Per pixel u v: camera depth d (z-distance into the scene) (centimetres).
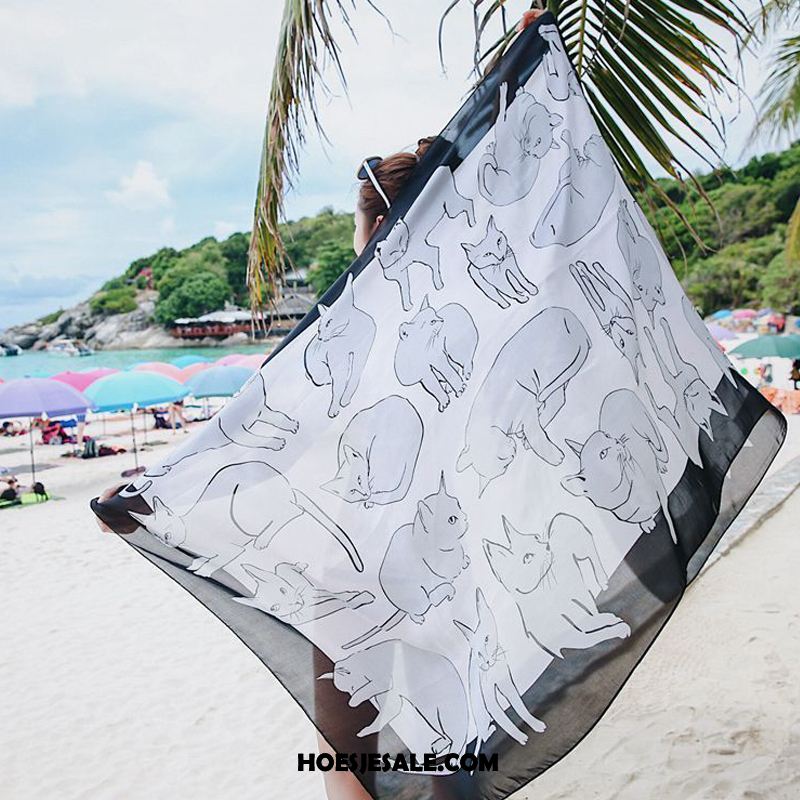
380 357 203
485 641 171
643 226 215
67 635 738
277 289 336
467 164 210
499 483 179
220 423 207
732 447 213
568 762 347
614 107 307
